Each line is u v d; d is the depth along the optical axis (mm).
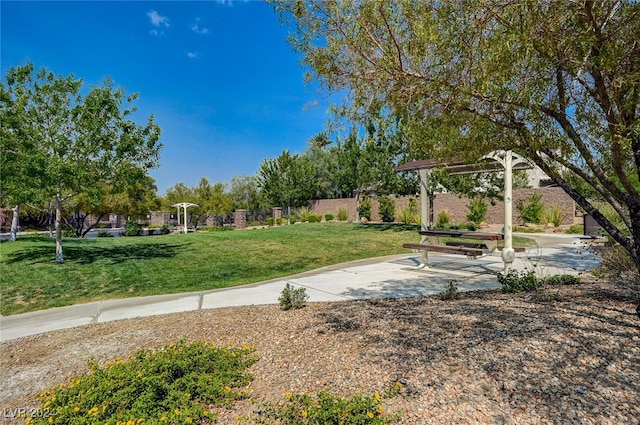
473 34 2826
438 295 5668
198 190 31344
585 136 3361
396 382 2750
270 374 3123
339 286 6906
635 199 3336
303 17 3414
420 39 2955
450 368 2896
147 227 27500
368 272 8406
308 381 2918
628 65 2785
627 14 2586
